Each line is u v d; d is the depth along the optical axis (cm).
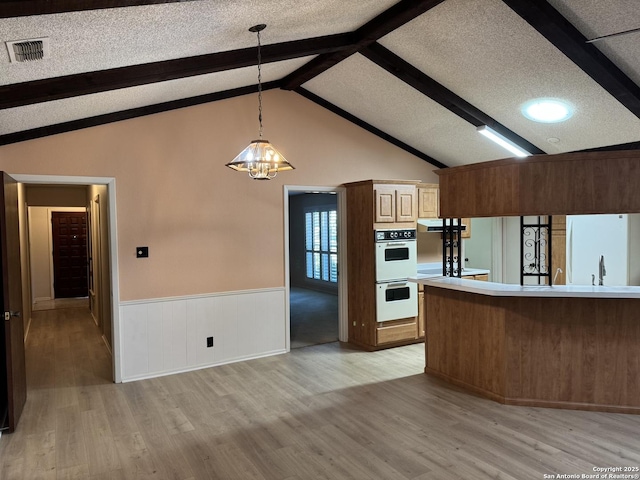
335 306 826
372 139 591
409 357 503
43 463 283
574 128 475
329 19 346
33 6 178
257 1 263
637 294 326
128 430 328
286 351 525
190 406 371
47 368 481
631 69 365
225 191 487
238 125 494
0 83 270
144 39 267
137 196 441
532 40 358
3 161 387
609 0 303
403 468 268
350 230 564
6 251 329
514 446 292
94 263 699
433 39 390
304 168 539
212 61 348
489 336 376
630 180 337
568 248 603
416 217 561
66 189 828
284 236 523
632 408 343
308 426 329
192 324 468
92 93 318
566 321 353
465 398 379
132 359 439
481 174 389
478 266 728
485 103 466
